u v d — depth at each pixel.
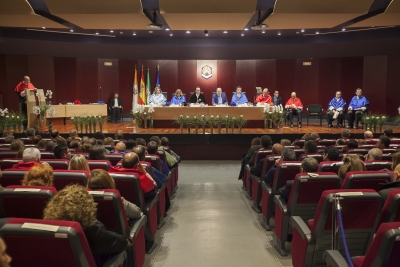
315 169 3.56
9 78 15.17
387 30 14.55
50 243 1.75
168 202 5.24
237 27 12.34
